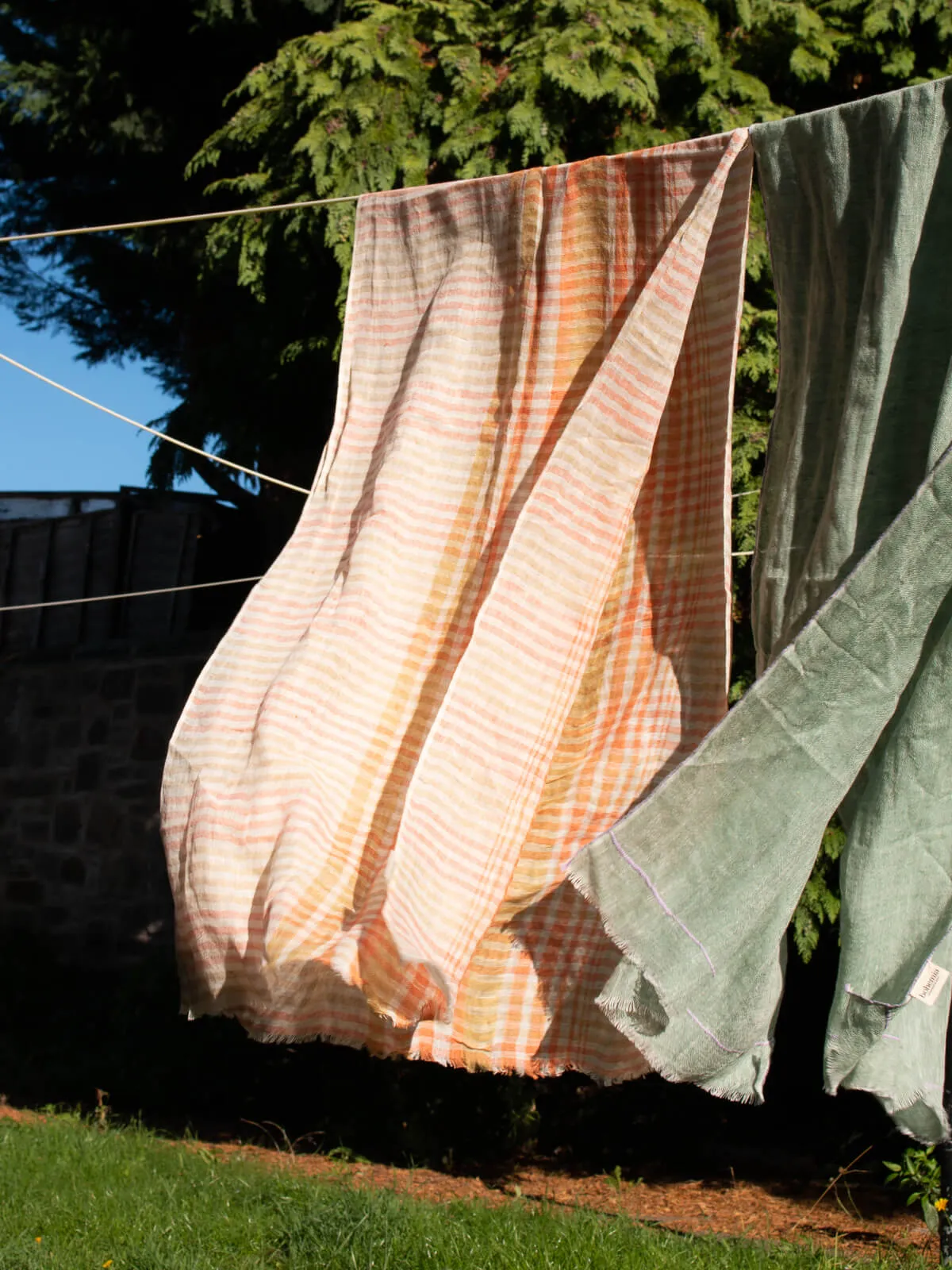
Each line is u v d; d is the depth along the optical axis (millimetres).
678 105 6480
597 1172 6520
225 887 3035
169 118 9352
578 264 3289
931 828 2838
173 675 9914
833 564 2967
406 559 3279
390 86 6543
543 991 3018
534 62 6281
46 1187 4969
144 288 11461
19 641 11609
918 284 2953
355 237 3559
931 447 2865
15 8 9664
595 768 3125
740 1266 3957
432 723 3051
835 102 6652
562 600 3033
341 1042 3018
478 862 2922
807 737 2764
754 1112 6984
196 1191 4922
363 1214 4281
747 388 6125
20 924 10352
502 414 3320
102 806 10102
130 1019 8359
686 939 2713
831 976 6723
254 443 8930
